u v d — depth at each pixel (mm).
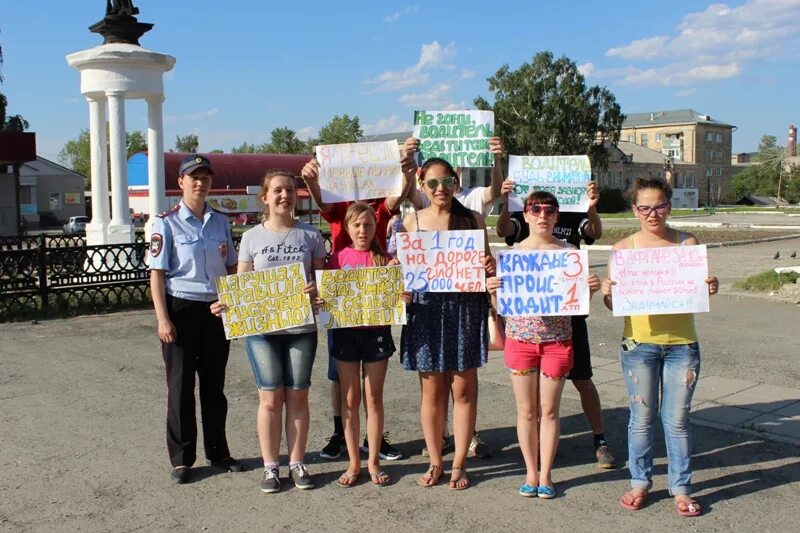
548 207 4648
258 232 4879
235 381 7719
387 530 4184
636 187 4531
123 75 15125
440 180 4742
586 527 4180
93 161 16531
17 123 33312
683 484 4371
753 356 8430
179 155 43875
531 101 66312
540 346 4578
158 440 5824
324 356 8914
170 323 4902
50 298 12266
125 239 15430
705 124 110312
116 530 4219
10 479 5004
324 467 5242
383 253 4926
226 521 4336
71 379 7820
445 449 5555
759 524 4176
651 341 4395
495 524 4238
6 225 25406
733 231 34094
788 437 5637
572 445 5621
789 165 100562
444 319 4664
